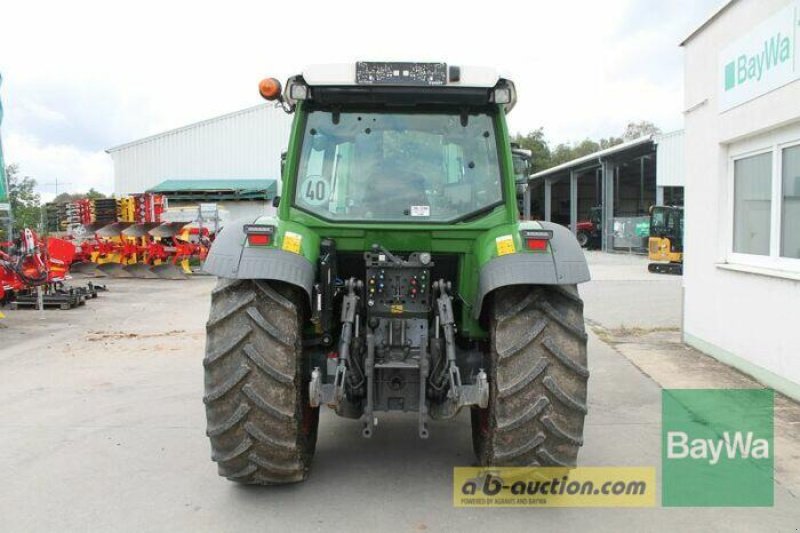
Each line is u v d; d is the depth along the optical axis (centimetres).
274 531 333
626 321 965
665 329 893
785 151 581
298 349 351
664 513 353
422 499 370
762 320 602
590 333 870
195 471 412
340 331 391
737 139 650
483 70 366
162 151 3017
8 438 474
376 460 429
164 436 478
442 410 362
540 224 372
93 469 416
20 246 1076
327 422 510
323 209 383
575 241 354
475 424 423
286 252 344
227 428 336
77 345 823
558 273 332
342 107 388
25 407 553
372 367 351
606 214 3053
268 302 344
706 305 725
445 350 363
